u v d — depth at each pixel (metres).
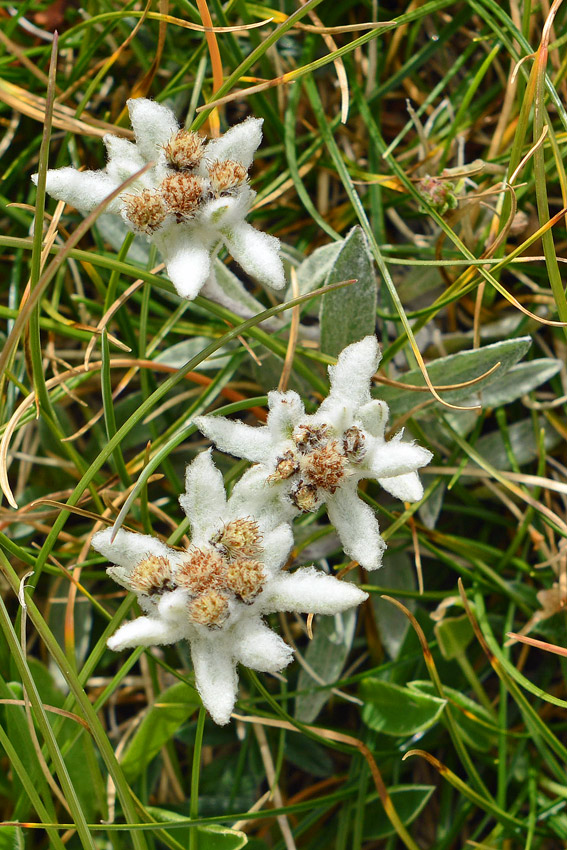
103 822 0.32
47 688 0.33
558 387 0.35
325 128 0.35
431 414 0.34
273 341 0.33
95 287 0.36
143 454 0.34
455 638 0.33
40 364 0.31
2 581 0.35
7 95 0.34
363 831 0.33
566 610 0.34
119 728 0.35
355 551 0.30
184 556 0.30
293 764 0.35
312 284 0.34
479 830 0.33
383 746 0.34
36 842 0.33
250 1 0.35
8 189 0.36
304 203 0.34
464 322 0.36
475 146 0.36
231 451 0.30
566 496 0.35
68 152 0.36
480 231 0.35
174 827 0.32
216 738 0.34
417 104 0.37
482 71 0.34
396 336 0.35
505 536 0.35
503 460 0.35
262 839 0.33
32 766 0.32
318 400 0.35
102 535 0.30
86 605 0.35
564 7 0.35
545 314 0.35
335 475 0.30
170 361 0.35
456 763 0.34
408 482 0.31
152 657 0.32
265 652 0.29
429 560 0.35
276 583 0.30
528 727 0.33
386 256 0.35
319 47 0.36
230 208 0.30
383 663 0.35
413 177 0.36
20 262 0.35
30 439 0.35
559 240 0.35
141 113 0.30
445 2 0.34
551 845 0.34
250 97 0.35
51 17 0.36
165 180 0.30
